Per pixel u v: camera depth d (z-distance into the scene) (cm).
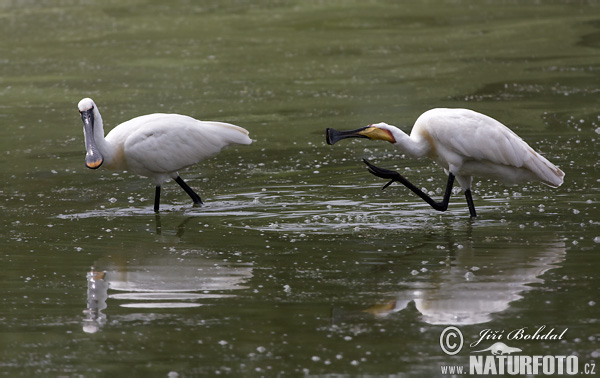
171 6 3966
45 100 2308
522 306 933
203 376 784
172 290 1009
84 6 3984
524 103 2112
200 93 2338
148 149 1381
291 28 3353
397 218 1303
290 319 912
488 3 3838
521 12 3575
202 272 1073
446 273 1045
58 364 814
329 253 1138
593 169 1537
